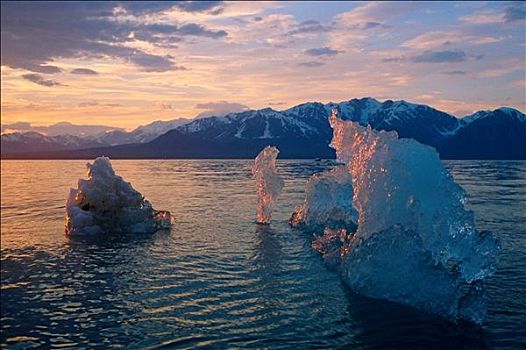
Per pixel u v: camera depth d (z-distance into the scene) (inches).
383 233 684.1
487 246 674.8
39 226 1305.4
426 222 712.4
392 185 738.2
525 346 516.7
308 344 528.1
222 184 2741.1
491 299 653.9
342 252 824.9
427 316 606.5
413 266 647.1
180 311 626.8
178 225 1283.2
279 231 1181.1
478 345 522.0
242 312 620.7
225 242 1054.4
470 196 1771.7
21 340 548.7
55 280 775.7
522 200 1644.9
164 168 5447.8
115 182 1259.8
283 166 5359.3
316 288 719.1
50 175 4185.5
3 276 801.6
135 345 530.3
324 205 1205.7
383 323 584.4
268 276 782.5
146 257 922.7
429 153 743.7
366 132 898.1
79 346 531.8
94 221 1200.2
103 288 729.0
